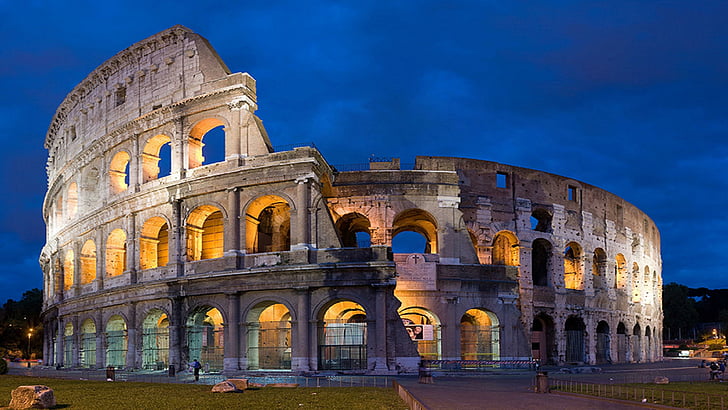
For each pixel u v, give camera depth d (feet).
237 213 202.59
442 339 216.13
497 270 226.79
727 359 307.99
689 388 134.72
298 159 196.95
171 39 230.89
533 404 97.86
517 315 226.58
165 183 219.00
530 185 250.16
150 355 219.61
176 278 205.46
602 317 269.23
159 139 232.12
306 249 192.85
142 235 226.38
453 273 220.84
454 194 226.99
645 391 122.93
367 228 256.52
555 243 252.01
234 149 206.80
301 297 190.49
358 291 189.57
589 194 272.10
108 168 245.86
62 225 284.82
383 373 181.57
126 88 243.19
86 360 253.65
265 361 218.38
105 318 238.07
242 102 209.87
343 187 226.17
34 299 480.64
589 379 168.14
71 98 278.67
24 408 94.02
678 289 547.49
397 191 224.74
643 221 319.88
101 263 243.81
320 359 189.98
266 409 95.30
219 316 236.43
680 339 573.33
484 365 205.05
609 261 278.67
